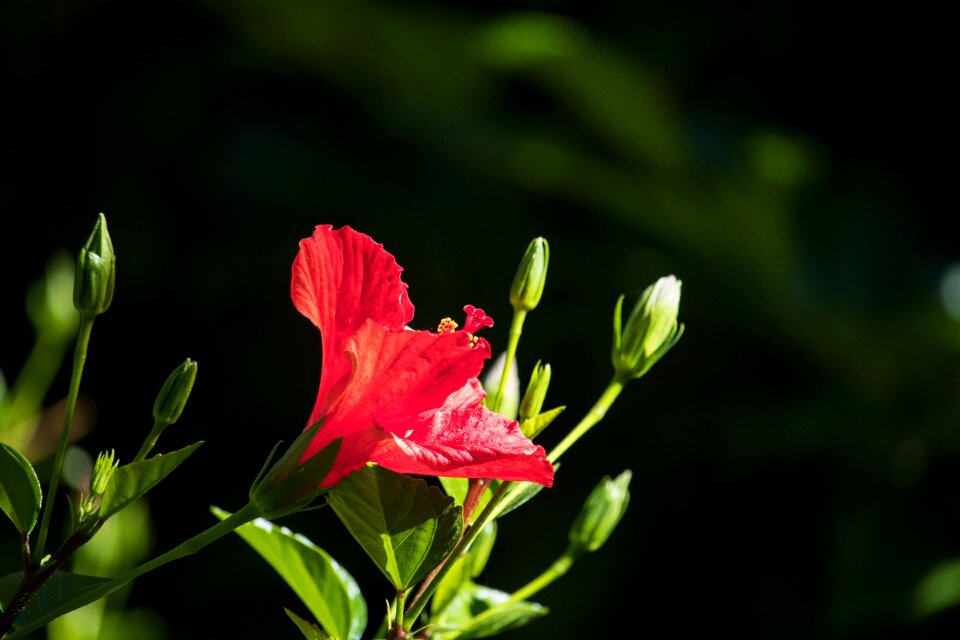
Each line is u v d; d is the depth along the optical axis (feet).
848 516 8.41
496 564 9.25
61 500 8.29
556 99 9.05
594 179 8.96
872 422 8.61
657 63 9.13
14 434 5.27
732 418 9.14
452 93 9.32
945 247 8.93
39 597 3.75
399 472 3.75
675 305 4.00
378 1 8.73
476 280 9.58
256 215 9.65
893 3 8.99
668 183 8.76
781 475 9.27
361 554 9.39
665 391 9.62
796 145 8.64
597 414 4.00
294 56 9.48
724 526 9.39
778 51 9.16
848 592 8.14
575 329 9.50
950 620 8.15
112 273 3.74
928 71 9.08
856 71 9.18
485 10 9.53
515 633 8.87
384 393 3.74
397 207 9.52
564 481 9.46
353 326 3.78
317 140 9.66
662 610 9.30
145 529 4.88
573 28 9.08
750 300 8.93
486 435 3.73
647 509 9.43
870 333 8.38
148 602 9.62
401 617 3.79
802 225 8.48
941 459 8.46
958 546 8.16
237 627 9.54
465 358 3.72
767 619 9.06
